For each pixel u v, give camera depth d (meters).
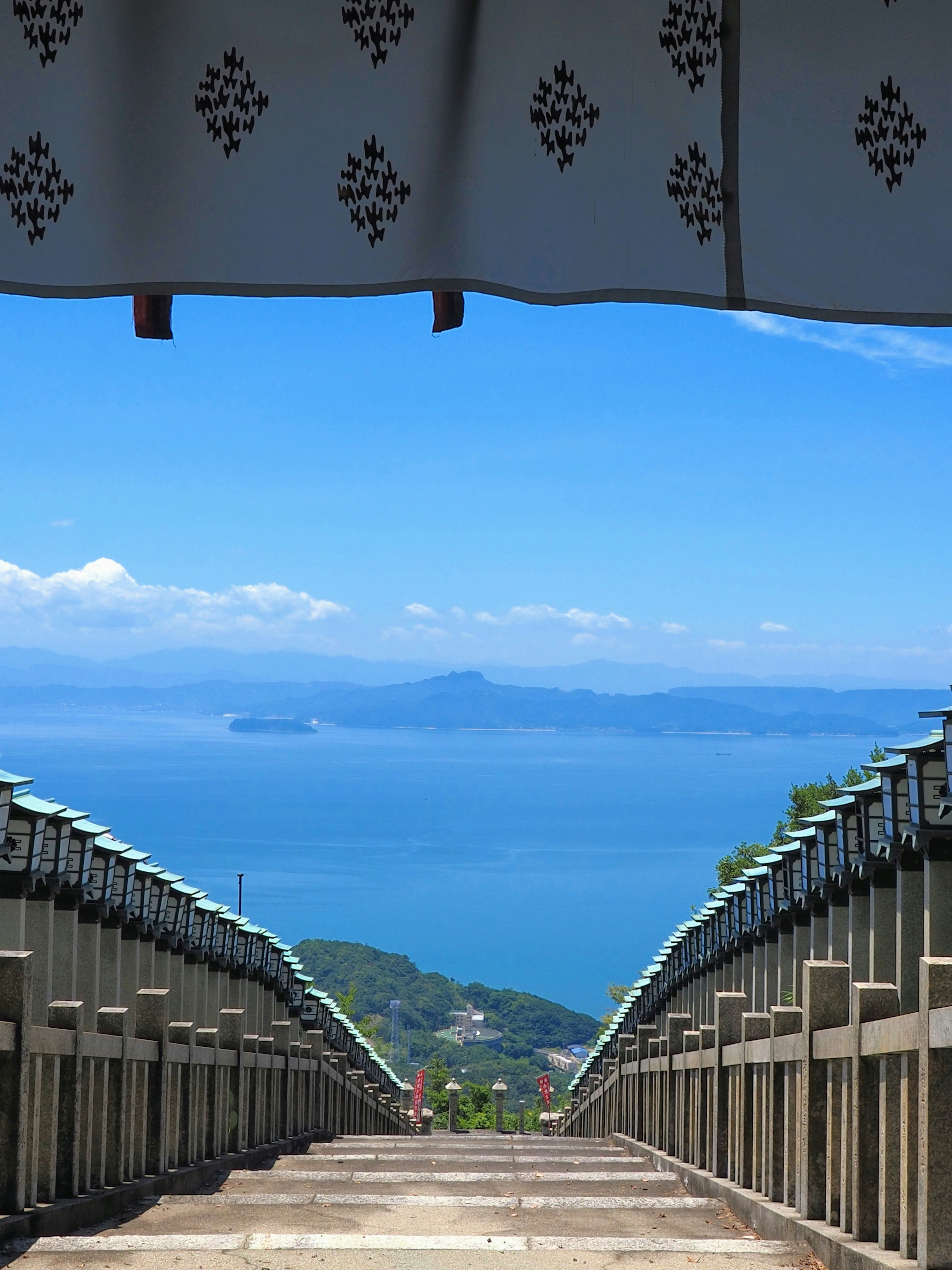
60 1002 6.10
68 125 3.66
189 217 3.66
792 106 3.77
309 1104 14.98
